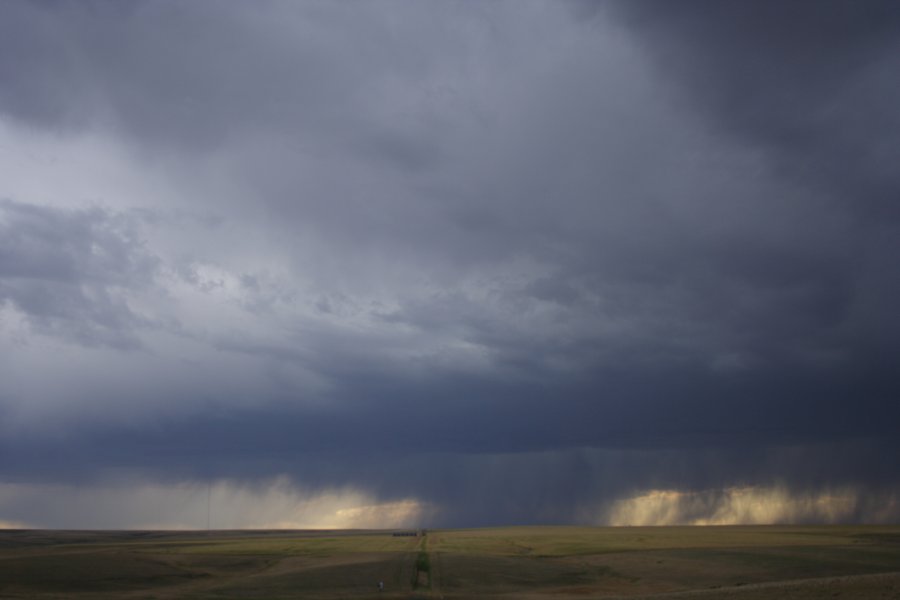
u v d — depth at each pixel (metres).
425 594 90.81
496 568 112.38
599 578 104.56
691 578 100.75
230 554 134.62
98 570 101.62
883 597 59.66
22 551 131.50
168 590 92.75
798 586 71.19
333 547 157.38
